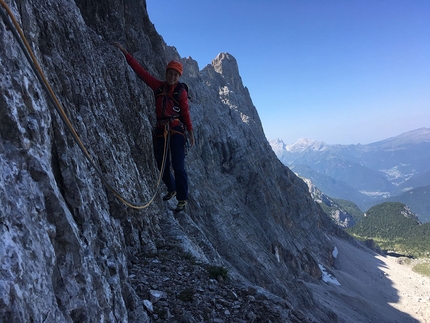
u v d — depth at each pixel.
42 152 3.25
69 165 3.96
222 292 6.63
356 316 60.06
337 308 58.88
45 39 5.35
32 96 3.30
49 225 3.05
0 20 2.96
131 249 7.14
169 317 5.23
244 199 60.22
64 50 6.07
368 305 70.88
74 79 6.15
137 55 14.76
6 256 2.27
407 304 83.75
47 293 2.69
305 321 6.75
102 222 4.85
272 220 61.44
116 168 7.18
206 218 38.16
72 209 3.83
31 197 2.85
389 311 75.38
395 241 199.75
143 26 17.59
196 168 43.75
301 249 71.56
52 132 3.81
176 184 7.39
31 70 3.42
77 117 5.78
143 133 10.30
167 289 6.12
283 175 92.44
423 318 75.69
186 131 7.30
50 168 3.35
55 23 5.82
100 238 4.64
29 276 2.46
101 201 5.70
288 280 46.94
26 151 2.95
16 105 2.94
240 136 69.06
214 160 57.25
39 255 2.70
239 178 62.06
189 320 5.18
